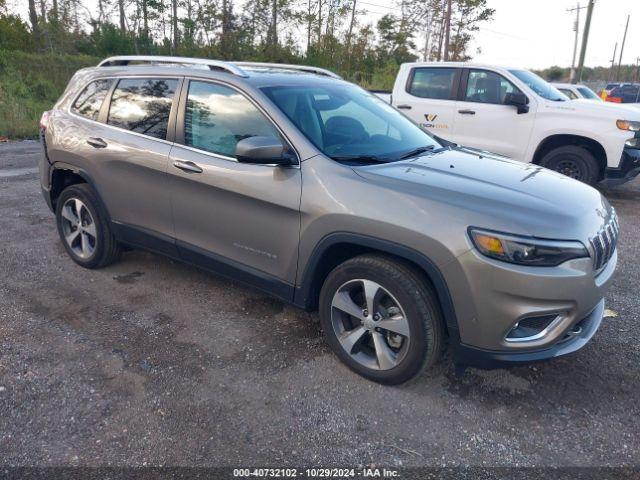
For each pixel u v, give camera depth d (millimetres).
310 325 3775
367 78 32188
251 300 4141
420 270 2867
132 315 3869
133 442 2611
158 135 3895
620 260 5207
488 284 2625
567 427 2783
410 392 3039
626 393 3080
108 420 2760
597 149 7391
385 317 2998
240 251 3551
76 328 3666
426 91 8469
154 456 2523
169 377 3133
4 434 2643
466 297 2676
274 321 3824
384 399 2975
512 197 2881
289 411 2859
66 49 29391
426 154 3646
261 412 2848
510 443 2658
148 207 4008
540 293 2596
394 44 40594
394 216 2803
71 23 30391
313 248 3127
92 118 4367
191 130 3717
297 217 3164
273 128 3346
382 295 2969
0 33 28531
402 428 2752
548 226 2684
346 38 35969
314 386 3076
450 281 2688
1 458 2490
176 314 3898
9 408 2828
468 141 8094
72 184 4746
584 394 3062
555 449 2625
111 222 4316
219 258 3684
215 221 3609
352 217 2916
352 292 3158
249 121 3457
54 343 3465
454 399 2990
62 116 4582
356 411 2873
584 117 7270
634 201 7848
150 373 3168
